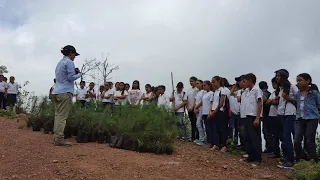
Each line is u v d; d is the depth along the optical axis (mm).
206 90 8742
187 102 9828
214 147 8094
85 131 7520
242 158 7398
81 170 5297
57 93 6770
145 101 9305
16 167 5293
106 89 11266
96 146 6988
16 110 14641
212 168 6098
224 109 8070
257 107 6895
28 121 8961
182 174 5484
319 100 6461
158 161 6109
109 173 5262
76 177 5027
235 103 8648
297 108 6617
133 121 7500
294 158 6910
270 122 7949
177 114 9750
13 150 6199
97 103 9469
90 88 12320
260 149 6926
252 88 7051
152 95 10594
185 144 8586
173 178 5262
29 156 5875
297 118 6609
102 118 7844
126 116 8062
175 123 8602
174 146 7672
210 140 8438
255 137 6918
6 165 5352
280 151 7902
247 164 6797
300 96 6609
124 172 5348
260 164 6910
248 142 7066
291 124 6840
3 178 4824
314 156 6348
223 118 8055
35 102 9469
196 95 9305
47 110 8805
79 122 8000
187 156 6848
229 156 7543
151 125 7480
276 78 7383
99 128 7609
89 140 7531
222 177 5562
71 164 5551
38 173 5098
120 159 5984
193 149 7832
